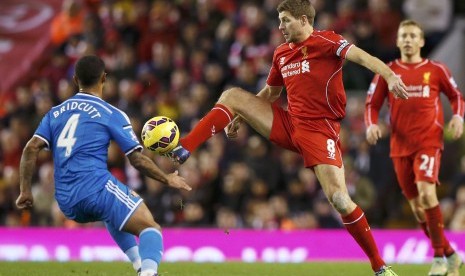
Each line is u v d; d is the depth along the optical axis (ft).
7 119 167.63
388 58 153.28
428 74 90.74
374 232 114.21
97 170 65.72
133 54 165.68
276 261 111.45
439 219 88.22
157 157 138.92
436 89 90.79
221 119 75.72
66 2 197.77
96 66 68.74
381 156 139.74
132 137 66.74
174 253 115.34
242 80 150.92
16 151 157.17
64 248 116.16
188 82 158.40
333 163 74.38
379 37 156.97
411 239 112.98
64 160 66.03
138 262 70.08
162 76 162.20
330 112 75.31
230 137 80.64
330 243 114.62
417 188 91.40
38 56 186.80
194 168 138.51
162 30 168.96
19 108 166.30
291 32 74.90
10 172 147.64
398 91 69.97
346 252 114.32
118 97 156.56
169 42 168.76
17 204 67.72
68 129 66.64
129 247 70.23
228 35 161.79
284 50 76.43
